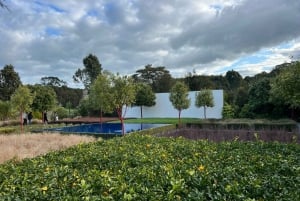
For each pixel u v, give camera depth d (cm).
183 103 2242
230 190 247
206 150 459
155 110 3047
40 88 2466
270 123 1545
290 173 321
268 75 2800
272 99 1902
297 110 1902
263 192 254
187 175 289
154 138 632
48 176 307
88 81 5050
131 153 431
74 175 307
